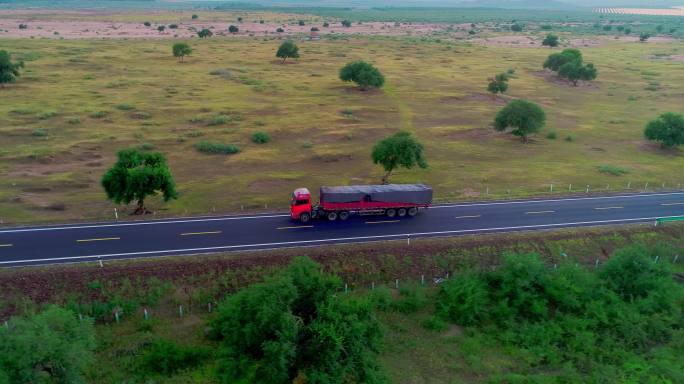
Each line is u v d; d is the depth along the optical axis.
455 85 132.50
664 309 39.91
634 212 55.84
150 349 33.91
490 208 56.16
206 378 31.92
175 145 79.25
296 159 74.62
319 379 29.92
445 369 33.94
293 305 32.88
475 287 40.03
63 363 27.06
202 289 40.12
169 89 116.50
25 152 72.62
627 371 34.06
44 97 104.56
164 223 50.19
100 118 91.81
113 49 172.75
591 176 68.25
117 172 50.50
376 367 31.72
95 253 43.34
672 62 173.38
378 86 122.25
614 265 42.31
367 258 44.56
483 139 87.50
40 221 49.78
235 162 72.50
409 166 62.09
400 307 39.88
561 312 39.50
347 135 86.38
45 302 37.66
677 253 48.28
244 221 51.09
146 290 39.59
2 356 25.39
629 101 120.62
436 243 47.12
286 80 132.50
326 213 51.19
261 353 32.03
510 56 185.62
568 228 51.25
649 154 80.62
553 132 90.25
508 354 35.62
